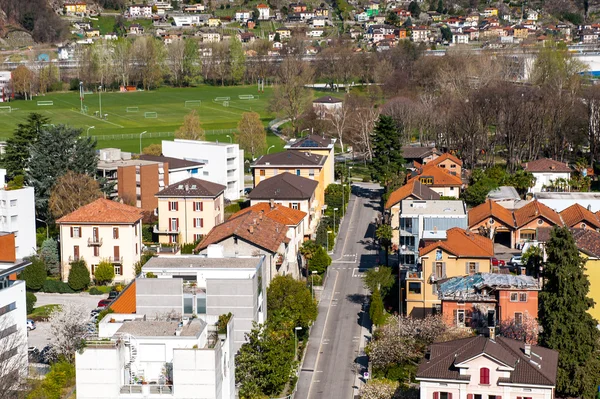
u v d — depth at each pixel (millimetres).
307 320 145125
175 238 196000
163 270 125875
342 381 131750
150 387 95062
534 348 115750
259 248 150500
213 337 102438
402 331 133375
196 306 122188
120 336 97562
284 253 162625
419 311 148250
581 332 125062
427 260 148250
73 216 175750
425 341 132500
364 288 170125
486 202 189375
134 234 176375
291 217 177500
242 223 157000
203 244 154500
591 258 142250
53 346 131750
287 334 132375
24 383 117688
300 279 170125
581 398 124125
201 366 94375
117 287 169750
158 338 97125
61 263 176750
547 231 171750
